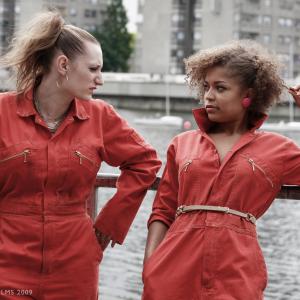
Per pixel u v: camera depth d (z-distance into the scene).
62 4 121.38
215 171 3.48
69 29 3.50
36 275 3.49
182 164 3.53
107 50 119.38
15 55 3.54
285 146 3.54
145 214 10.53
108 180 4.07
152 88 79.12
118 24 120.44
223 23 106.69
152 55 108.50
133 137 3.68
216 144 3.57
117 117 3.67
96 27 123.88
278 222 10.87
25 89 3.54
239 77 3.51
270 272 6.59
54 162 3.47
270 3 110.25
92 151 3.55
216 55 3.53
